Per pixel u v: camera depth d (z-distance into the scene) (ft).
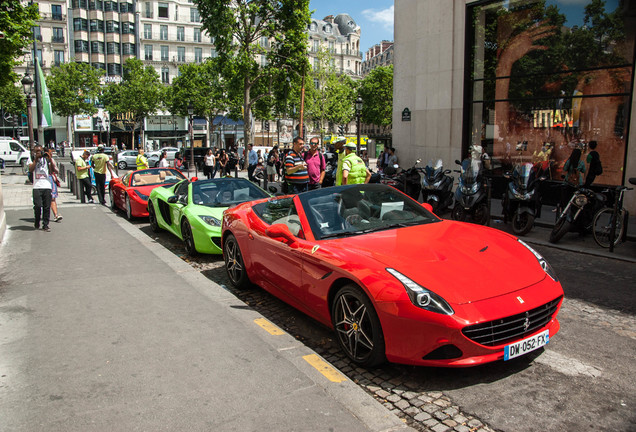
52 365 11.10
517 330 10.26
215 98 165.17
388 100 198.39
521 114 42.70
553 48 39.96
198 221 23.04
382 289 10.27
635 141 33.76
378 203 14.85
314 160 32.27
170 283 18.22
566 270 20.30
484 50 44.50
